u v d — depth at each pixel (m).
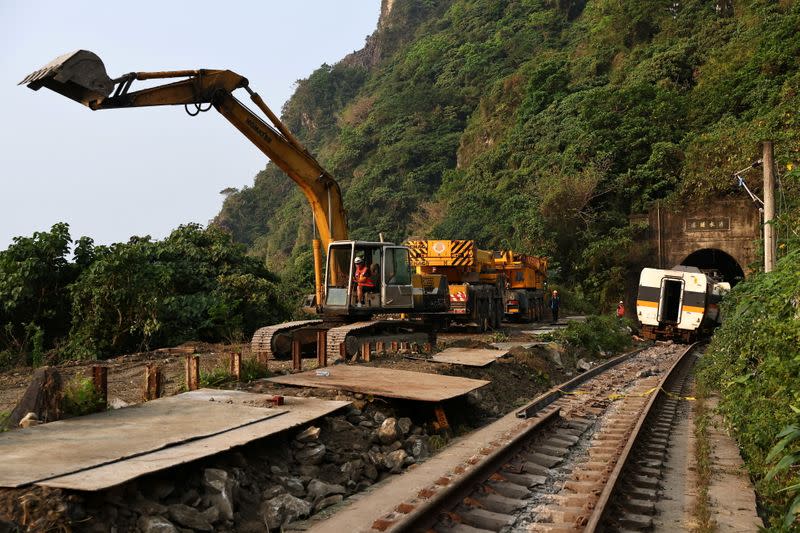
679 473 8.34
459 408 11.45
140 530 5.52
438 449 9.39
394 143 86.69
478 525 6.23
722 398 12.09
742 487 7.64
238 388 10.82
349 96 134.00
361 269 15.68
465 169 70.88
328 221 16.33
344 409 9.39
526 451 8.94
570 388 15.27
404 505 6.37
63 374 13.80
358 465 7.94
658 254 45.44
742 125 45.06
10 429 7.78
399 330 17.28
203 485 6.34
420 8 139.75
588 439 10.16
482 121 74.62
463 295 24.89
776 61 48.69
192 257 22.06
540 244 48.69
